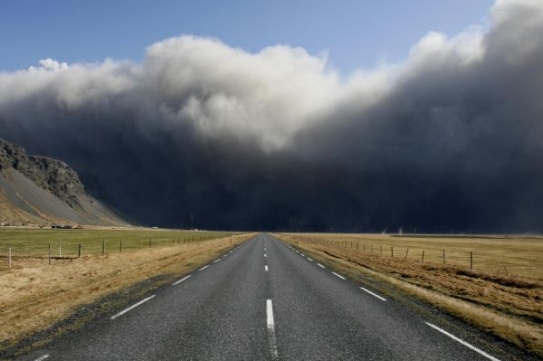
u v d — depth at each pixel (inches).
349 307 482.3
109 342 319.3
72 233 4436.5
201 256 1343.5
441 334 361.7
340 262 1203.2
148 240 3233.3
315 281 725.3
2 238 2824.8
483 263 1587.1
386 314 445.1
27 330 354.9
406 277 879.1
